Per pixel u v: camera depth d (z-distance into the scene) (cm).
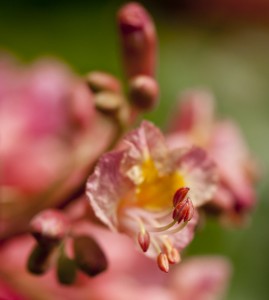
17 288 14
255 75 21
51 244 11
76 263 12
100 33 20
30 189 16
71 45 19
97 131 14
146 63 13
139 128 11
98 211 11
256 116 20
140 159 11
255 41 22
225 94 20
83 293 15
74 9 20
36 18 20
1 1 19
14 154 16
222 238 18
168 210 11
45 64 18
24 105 17
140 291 15
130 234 11
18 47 19
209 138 15
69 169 14
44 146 16
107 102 13
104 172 11
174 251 11
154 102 13
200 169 11
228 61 21
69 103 15
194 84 20
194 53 21
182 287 15
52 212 12
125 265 15
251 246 18
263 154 19
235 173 14
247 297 18
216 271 16
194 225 11
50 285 14
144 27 13
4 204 15
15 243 14
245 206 13
